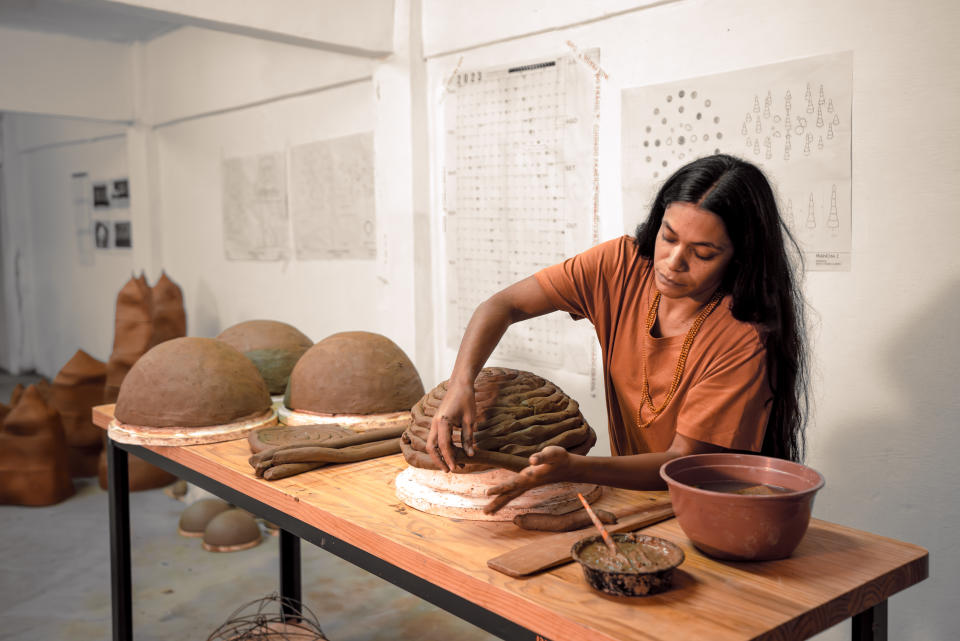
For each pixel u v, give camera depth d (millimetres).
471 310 3346
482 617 1260
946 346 2061
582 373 2951
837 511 2299
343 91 4156
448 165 3352
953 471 2074
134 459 4621
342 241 4293
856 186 2182
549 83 2922
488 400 1585
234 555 3668
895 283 2135
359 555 1517
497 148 3146
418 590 1382
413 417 1691
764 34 2322
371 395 2193
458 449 1506
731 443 1432
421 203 3445
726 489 1359
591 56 2771
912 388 2129
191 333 5773
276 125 4688
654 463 1419
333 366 2217
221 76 5012
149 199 5875
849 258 2213
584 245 2883
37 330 8359
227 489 1927
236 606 3098
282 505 1711
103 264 6906
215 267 5418
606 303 1717
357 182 4137
